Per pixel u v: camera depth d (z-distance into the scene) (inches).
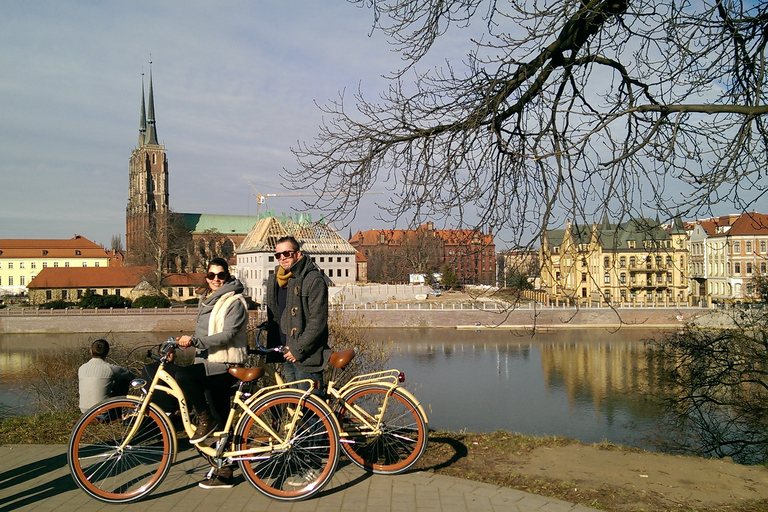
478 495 206.7
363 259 3814.0
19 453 265.9
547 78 287.6
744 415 534.9
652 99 296.4
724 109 242.1
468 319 2593.5
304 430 213.9
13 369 1558.8
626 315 2455.7
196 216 5472.4
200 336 224.5
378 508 194.5
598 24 251.8
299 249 236.2
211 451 213.6
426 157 314.0
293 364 240.5
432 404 1234.6
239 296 233.1
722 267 2348.7
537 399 1272.1
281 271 234.8
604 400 1243.8
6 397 740.0
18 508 198.4
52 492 213.6
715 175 253.9
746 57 271.1
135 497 204.2
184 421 217.0
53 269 3518.7
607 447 283.9
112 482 211.2
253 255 3491.6
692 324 635.5
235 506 198.4
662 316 2436.0
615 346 2069.4
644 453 274.5
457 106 306.5
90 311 2615.7
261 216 3991.1
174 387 216.1
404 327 2605.8
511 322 2529.5
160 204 5123.0
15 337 2428.6
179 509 196.5
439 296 2982.3
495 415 1130.0
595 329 2447.1
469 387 1412.4
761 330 565.0
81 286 3459.6
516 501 201.8
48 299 3395.7
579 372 1605.6
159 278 3523.6
